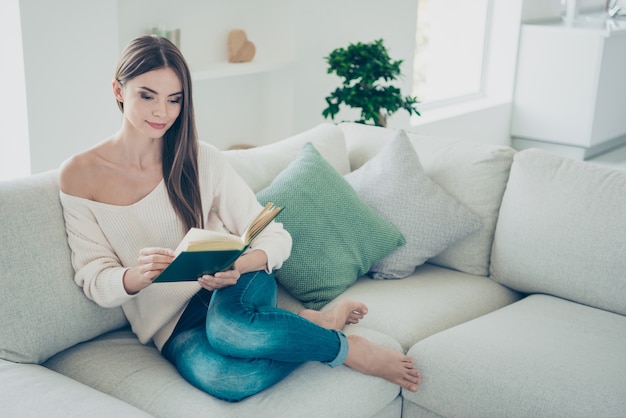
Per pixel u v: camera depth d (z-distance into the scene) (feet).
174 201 6.08
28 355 5.56
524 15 18.40
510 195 7.66
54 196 5.97
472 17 18.76
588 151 18.44
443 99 18.06
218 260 5.31
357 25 14.21
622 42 17.80
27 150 9.08
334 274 7.11
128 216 6.00
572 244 7.14
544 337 6.29
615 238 6.95
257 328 5.36
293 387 5.56
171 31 10.93
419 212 7.63
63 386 5.17
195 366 5.54
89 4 9.20
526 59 18.47
